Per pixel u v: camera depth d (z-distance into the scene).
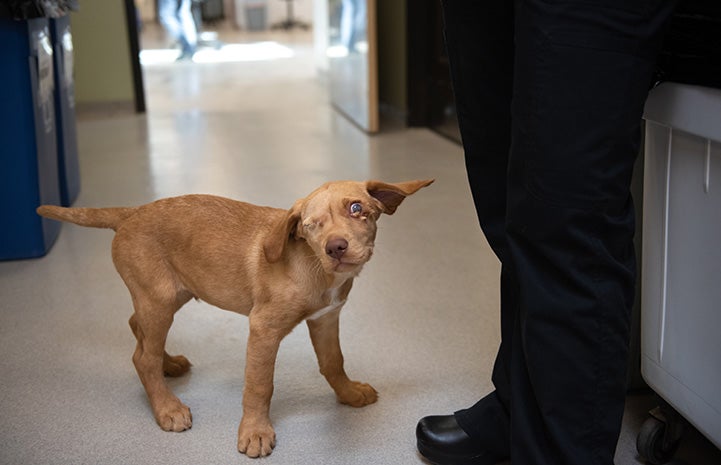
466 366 1.99
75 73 5.56
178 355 2.02
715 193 1.30
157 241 1.68
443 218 3.20
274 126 5.18
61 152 3.28
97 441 1.70
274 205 3.42
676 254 1.42
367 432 1.72
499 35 1.34
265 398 1.65
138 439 1.71
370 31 4.69
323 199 1.43
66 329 2.25
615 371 1.29
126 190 3.69
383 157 4.28
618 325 1.27
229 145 4.62
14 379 1.97
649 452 1.53
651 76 1.20
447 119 4.69
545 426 1.35
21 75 2.63
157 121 5.40
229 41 10.98
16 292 2.52
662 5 1.14
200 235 1.65
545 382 1.30
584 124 1.16
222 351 2.10
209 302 1.71
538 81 1.16
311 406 1.82
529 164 1.21
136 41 5.58
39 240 2.79
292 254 1.55
